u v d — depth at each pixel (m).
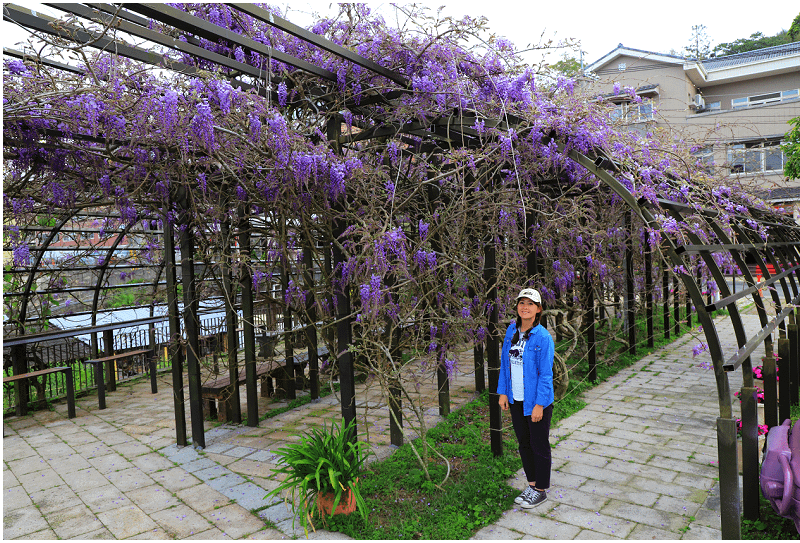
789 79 16.69
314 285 4.86
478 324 4.30
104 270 7.04
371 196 3.75
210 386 5.14
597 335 8.02
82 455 4.35
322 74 3.39
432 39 3.34
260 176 3.92
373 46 3.46
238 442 4.52
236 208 4.36
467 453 3.82
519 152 3.55
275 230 4.59
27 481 3.80
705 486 3.22
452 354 4.61
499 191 3.91
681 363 6.74
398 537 2.76
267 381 6.01
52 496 3.52
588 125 3.07
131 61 3.37
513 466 3.62
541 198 4.83
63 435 4.96
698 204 3.16
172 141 3.46
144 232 6.75
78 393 6.61
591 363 5.93
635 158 3.32
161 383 7.09
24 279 6.60
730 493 2.33
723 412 2.33
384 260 3.27
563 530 2.76
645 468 3.52
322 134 3.61
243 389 6.60
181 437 4.48
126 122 3.22
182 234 4.39
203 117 2.97
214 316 8.36
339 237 3.62
